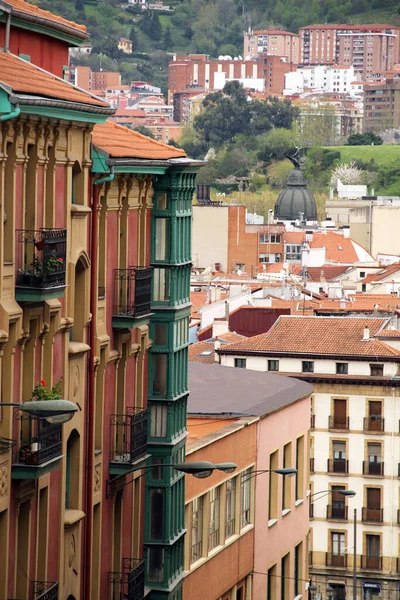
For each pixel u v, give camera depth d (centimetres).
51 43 9006
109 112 8162
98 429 8812
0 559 7094
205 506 11500
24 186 7212
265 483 13162
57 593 7856
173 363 10150
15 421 7144
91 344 8488
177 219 10056
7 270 7000
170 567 10281
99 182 8438
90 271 8400
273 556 13475
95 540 8806
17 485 7219
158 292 10081
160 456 10144
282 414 13688
